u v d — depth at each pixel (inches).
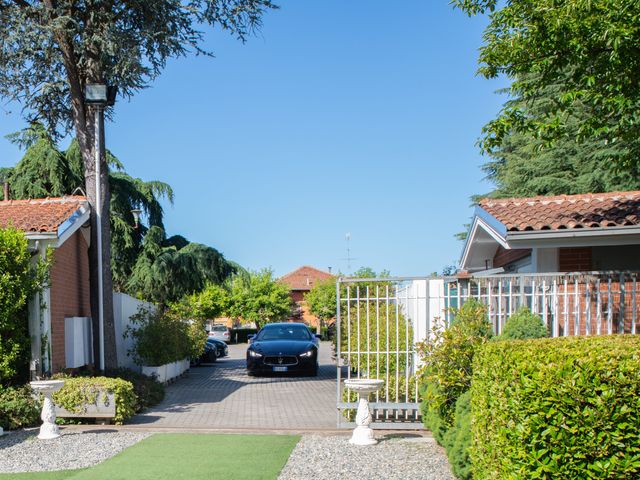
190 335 752.3
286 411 462.6
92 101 507.2
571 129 423.8
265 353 716.7
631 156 396.8
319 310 2235.5
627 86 347.6
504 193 1022.4
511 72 382.6
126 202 1012.5
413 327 407.2
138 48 535.2
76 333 502.3
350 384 340.2
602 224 368.8
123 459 305.9
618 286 364.5
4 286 394.6
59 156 930.1
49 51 531.8
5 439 360.5
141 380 511.5
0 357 398.0
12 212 495.8
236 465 291.4
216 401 518.6
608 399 147.8
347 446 330.3
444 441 282.4
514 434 156.2
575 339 197.9
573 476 148.6
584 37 337.7
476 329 311.6
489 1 381.4
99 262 521.0
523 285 347.6
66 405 391.2
